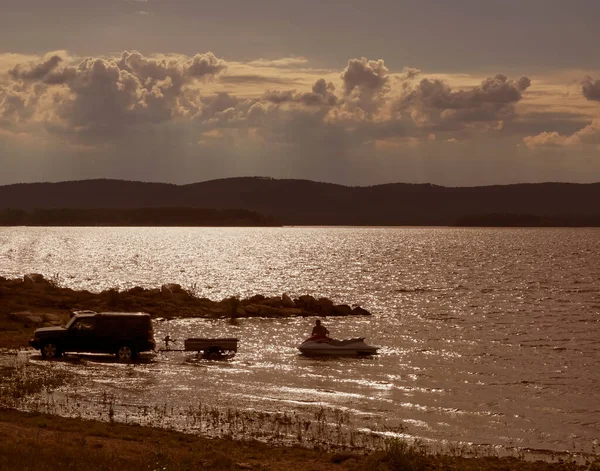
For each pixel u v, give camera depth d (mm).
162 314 51906
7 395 24859
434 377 31000
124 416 22656
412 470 17281
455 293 75688
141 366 32000
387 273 105562
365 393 27438
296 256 150125
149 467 15766
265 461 17922
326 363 33969
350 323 51062
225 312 53375
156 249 171500
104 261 123500
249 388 27766
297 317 53781
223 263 124562
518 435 22344
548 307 62438
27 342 36938
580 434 22641
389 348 39312
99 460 16359
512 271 110438
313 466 17594
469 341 42375
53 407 23453
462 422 23609
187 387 27609
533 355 37406
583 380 30781
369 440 20797
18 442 17672
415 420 23609
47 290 56094
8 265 109500
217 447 19188
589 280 93125
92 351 33344
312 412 24172
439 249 187375
